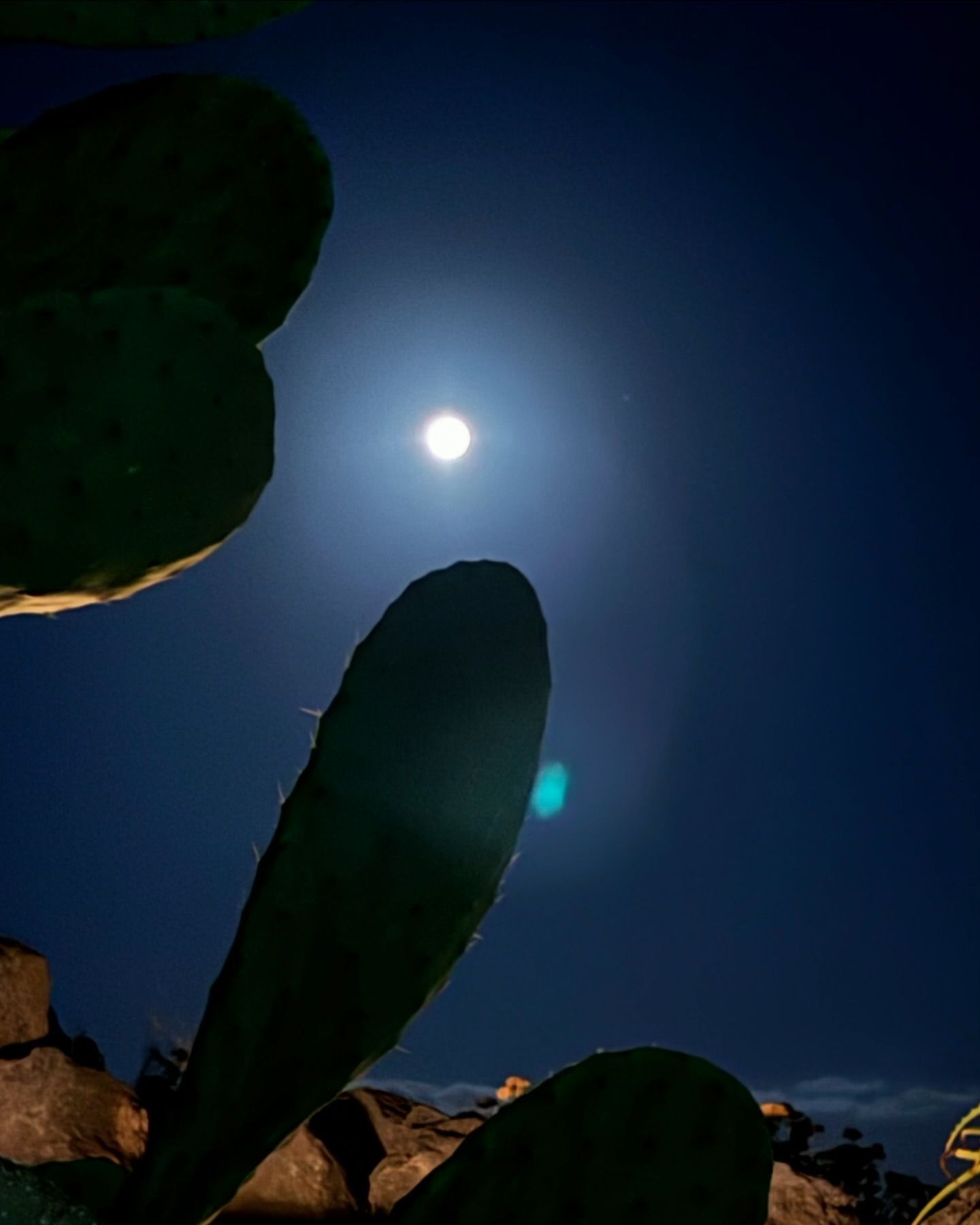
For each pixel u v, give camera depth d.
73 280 0.94
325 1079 0.71
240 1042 0.71
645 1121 0.74
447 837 0.77
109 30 0.96
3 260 0.93
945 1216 2.63
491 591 0.84
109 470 0.76
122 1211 0.67
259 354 0.84
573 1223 0.72
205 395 0.80
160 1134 0.69
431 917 0.76
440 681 0.81
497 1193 0.72
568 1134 0.73
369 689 0.80
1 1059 3.63
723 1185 0.74
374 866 0.76
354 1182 3.65
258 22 0.99
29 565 0.75
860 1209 3.52
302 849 0.76
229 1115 0.69
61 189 0.94
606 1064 0.75
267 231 0.99
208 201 0.97
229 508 0.81
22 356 0.76
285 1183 3.53
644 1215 0.73
